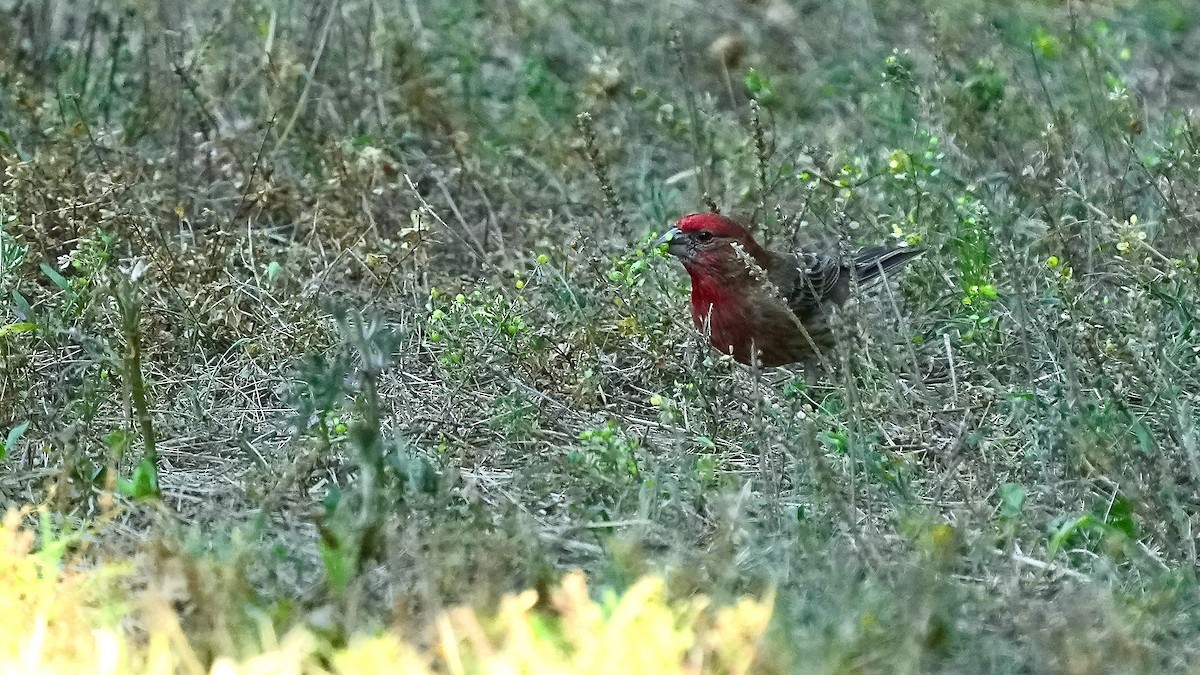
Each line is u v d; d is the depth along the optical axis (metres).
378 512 7.76
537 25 17.81
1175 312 11.34
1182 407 9.79
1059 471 9.45
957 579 8.08
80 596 7.40
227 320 11.70
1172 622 7.68
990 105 14.55
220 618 6.94
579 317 11.70
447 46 17.06
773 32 18.48
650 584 6.93
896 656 6.90
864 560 7.96
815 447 8.91
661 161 15.47
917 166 12.99
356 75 15.84
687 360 11.49
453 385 11.07
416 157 14.87
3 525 7.95
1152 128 15.45
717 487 9.28
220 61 15.68
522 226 13.91
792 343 12.02
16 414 10.12
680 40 15.20
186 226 13.60
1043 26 18.25
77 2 17.03
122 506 8.78
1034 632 7.18
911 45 17.73
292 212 13.87
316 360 8.91
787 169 14.51
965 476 9.73
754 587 7.62
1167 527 8.61
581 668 6.57
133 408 9.88
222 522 8.47
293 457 9.34
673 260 13.38
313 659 7.00
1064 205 12.94
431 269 13.10
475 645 6.84
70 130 13.15
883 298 12.46
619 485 9.05
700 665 6.75
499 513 8.86
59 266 11.89
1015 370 10.69
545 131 15.43
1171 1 19.45
